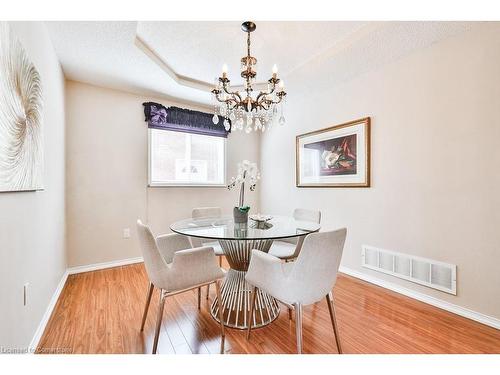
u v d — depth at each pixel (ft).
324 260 4.42
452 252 6.56
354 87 9.11
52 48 6.75
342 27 6.50
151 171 10.96
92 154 9.60
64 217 8.59
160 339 5.35
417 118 7.27
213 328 5.82
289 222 7.14
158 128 11.00
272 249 7.32
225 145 13.10
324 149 10.26
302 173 11.37
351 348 5.07
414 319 6.22
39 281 5.42
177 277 4.91
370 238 8.59
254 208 14.19
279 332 5.68
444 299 6.72
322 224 10.41
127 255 10.37
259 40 7.16
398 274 7.75
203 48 7.63
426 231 7.09
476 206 6.13
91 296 7.37
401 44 6.89
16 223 4.12
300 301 4.44
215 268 5.44
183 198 11.85
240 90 10.64
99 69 8.36
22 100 4.18
